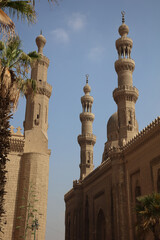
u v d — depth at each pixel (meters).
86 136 68.44
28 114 46.41
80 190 60.75
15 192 38.81
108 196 45.66
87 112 71.81
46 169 41.69
